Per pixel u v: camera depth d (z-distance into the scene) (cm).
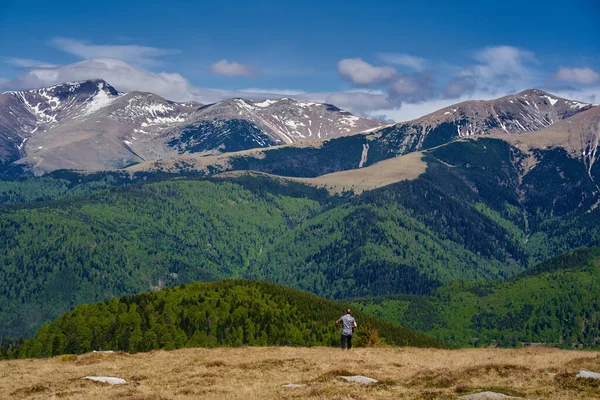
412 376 5328
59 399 4762
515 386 4719
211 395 4778
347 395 4622
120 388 5147
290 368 5869
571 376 4903
